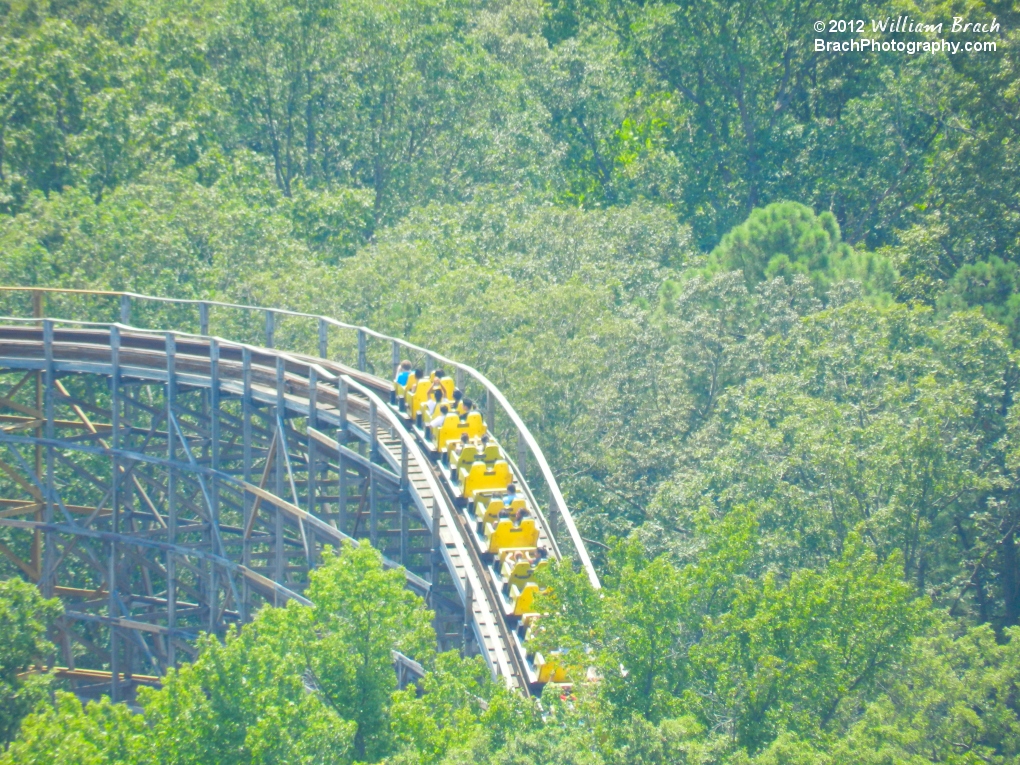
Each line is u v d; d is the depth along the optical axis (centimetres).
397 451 12875
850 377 15175
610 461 15762
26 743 8288
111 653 14700
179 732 8306
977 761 8306
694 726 7756
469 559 11194
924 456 12612
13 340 14575
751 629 8612
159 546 14288
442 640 12250
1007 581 14175
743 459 13888
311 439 13150
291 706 8462
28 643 10306
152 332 14075
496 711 8325
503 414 16038
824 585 8900
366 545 9588
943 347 14888
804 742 7806
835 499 13038
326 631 9550
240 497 15062
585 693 8675
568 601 9094
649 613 8656
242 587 15000
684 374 16500
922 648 9688
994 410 14762
